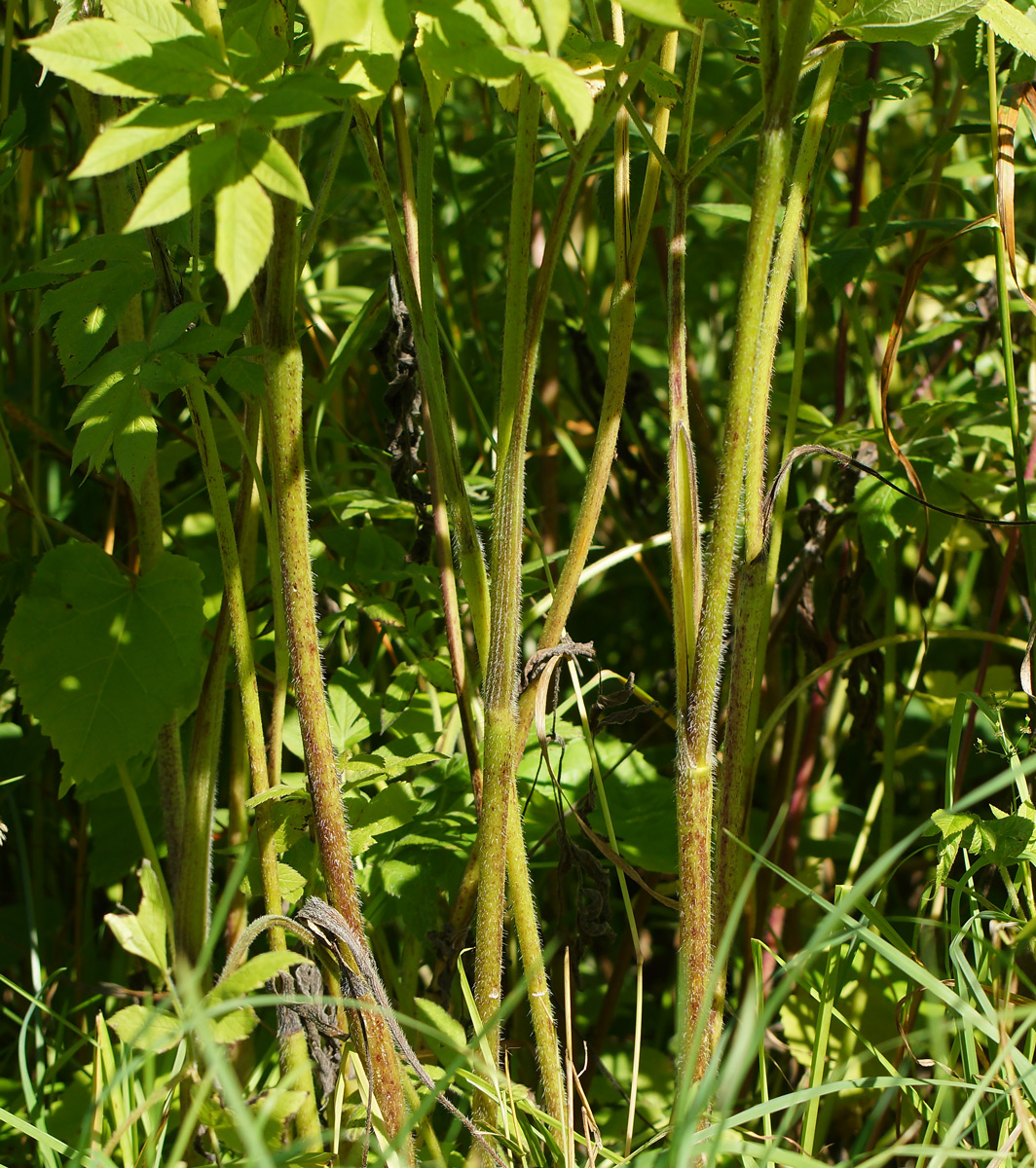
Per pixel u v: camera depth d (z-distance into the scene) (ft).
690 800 2.80
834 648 4.73
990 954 3.15
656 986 5.47
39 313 3.37
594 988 5.34
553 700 3.65
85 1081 3.93
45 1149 2.88
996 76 4.34
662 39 2.59
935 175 5.23
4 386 5.29
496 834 2.88
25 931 4.85
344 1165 2.92
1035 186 7.13
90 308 3.36
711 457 5.25
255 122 2.02
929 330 5.30
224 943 3.98
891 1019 4.02
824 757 5.70
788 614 4.83
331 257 5.94
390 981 3.97
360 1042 2.90
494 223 6.81
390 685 4.29
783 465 3.17
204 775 3.35
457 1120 3.16
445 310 5.48
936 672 5.92
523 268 2.83
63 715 3.45
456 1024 3.05
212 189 1.95
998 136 3.76
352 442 5.04
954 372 6.40
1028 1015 2.99
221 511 3.05
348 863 2.79
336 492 5.08
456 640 3.54
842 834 5.86
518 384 2.74
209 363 3.48
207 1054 2.06
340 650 5.23
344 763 3.49
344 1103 3.07
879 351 6.41
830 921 2.28
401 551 4.53
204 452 3.06
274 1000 2.31
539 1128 3.04
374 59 2.25
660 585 6.28
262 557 4.82
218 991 2.44
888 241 4.64
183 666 3.55
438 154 6.09
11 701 4.82
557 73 2.06
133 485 2.98
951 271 6.72
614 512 6.33
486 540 4.83
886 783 4.61
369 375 5.92
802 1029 4.07
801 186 3.02
